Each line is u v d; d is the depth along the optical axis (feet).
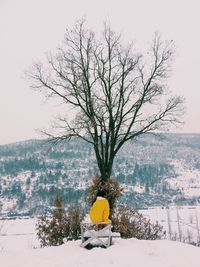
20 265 35.29
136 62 75.05
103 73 73.51
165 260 35.88
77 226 59.36
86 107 72.28
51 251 39.68
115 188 62.34
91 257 36.32
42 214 63.21
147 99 75.92
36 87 76.48
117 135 74.38
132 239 44.14
